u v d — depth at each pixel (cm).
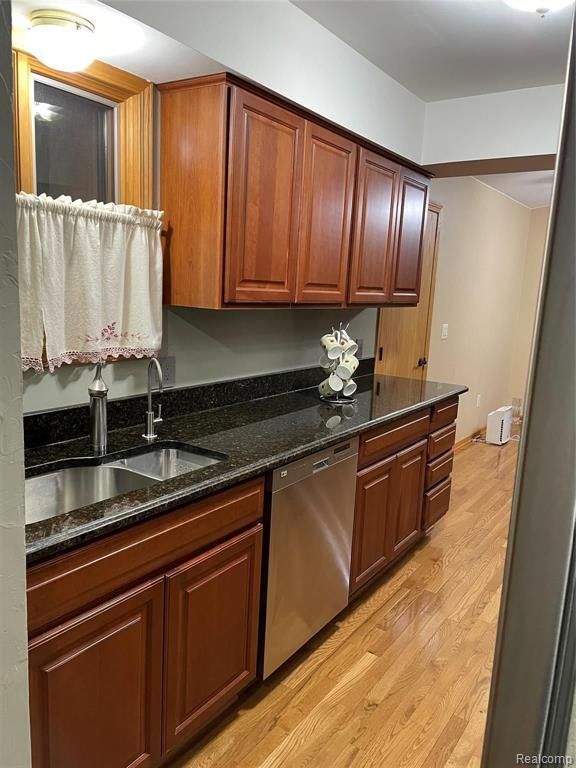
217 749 188
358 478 252
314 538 224
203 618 175
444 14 225
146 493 157
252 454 197
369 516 268
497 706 76
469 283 534
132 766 158
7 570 60
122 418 217
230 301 213
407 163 321
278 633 211
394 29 239
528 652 73
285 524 205
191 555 168
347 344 291
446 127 327
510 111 308
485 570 318
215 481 169
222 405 266
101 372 191
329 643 248
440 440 336
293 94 225
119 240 198
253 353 284
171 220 216
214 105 200
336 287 274
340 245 272
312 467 216
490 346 618
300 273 247
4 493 59
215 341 259
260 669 207
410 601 284
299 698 214
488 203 545
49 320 179
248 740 193
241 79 202
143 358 222
